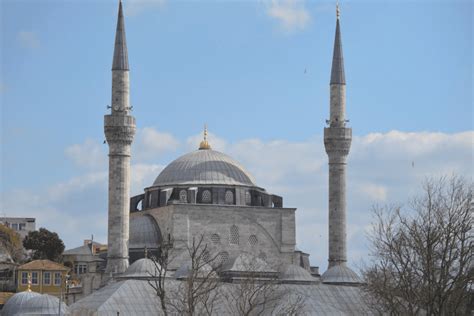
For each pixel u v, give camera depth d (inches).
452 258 5723.4
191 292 6441.9
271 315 7775.6
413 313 5821.9
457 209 5999.0
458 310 5851.4
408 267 6210.6
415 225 5851.4
